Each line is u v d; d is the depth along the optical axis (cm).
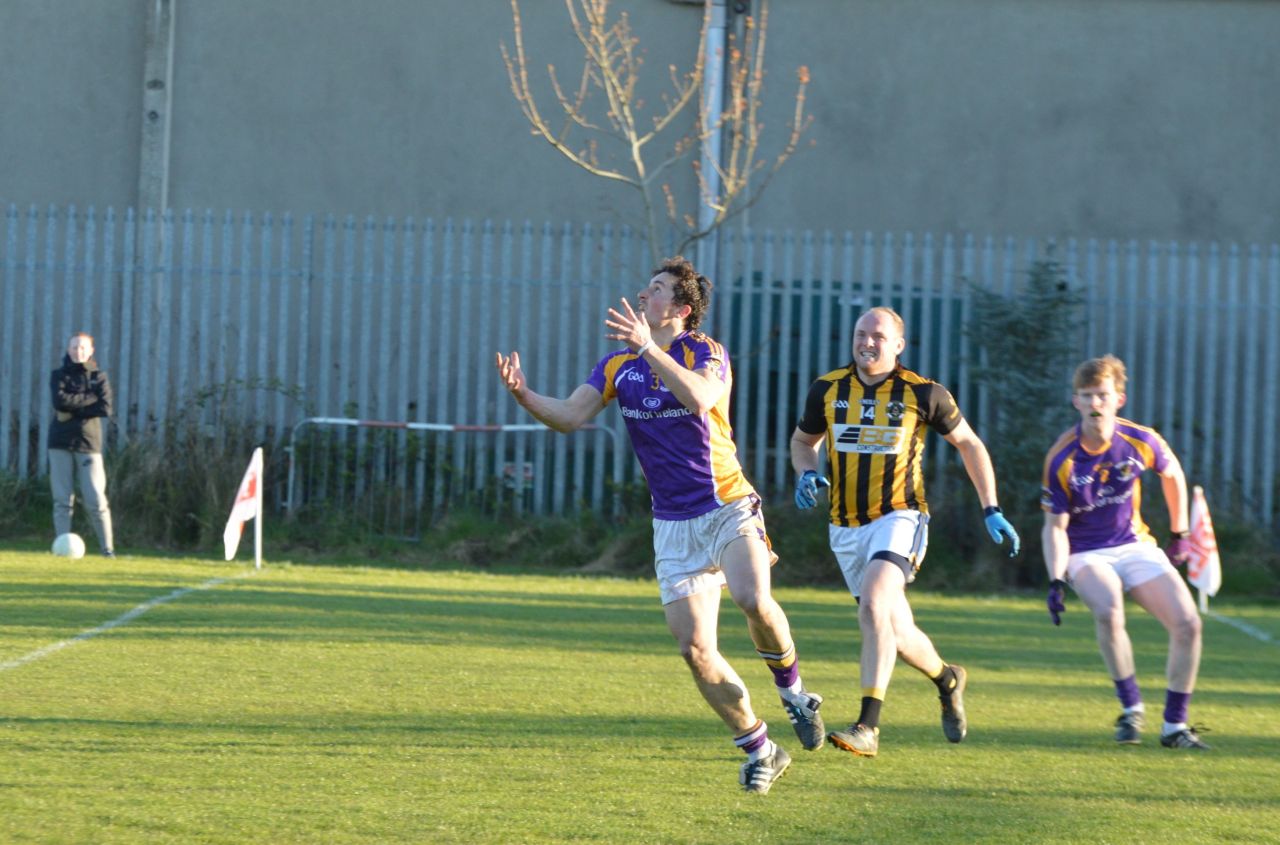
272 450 5456
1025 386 5206
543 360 5644
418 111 6350
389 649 3138
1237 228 6400
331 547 5272
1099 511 2597
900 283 5688
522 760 2164
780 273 5925
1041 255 6156
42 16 6369
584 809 1886
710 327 5659
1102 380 2544
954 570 5109
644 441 2020
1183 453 5522
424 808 1864
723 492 1989
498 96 6344
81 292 5897
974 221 6397
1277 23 6406
